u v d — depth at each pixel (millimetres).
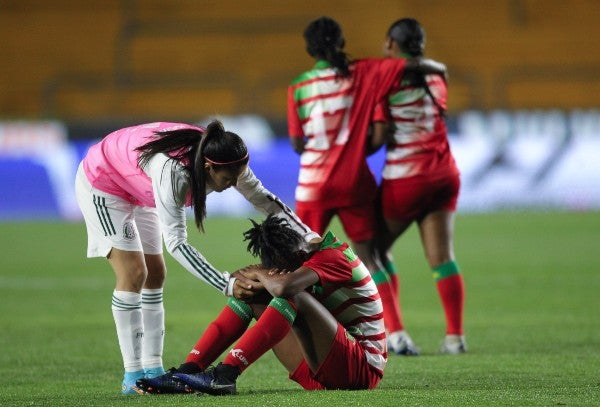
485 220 80375
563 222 77938
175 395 19203
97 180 20438
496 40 115188
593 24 117000
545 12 117750
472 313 36844
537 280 46875
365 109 28375
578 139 86125
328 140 28438
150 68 113562
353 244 28812
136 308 20844
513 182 85562
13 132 84062
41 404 19297
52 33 115562
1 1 118188
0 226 78500
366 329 19891
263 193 20406
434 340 31078
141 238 21453
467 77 109125
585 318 35219
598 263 53562
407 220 29062
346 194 28359
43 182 84062
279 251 18859
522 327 33125
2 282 47812
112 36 115438
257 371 24594
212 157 18859
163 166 19188
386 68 28438
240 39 114625
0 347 29469
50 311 38281
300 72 111250
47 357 27516
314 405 17859
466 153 85062
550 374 23234
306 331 19094
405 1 117750
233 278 19016
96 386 22328
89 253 20844
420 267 53938
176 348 29172
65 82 110500
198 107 107812
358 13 116062
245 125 82938
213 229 75875
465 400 18547
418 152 28625
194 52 114000
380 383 21906
